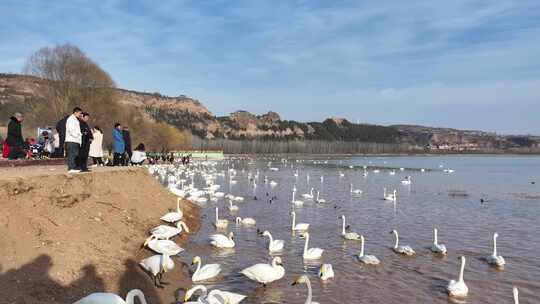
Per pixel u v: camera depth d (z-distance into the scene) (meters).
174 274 19.11
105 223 19.97
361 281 19.80
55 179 19.25
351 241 27.89
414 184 72.56
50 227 16.86
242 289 18.11
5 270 13.77
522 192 59.97
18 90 162.00
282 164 142.00
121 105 90.25
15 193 16.75
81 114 23.17
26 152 32.22
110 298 11.40
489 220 36.78
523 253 25.59
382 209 42.69
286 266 21.84
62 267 15.14
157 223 24.47
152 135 126.12
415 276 20.75
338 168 123.06
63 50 80.56
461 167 139.75
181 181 63.44
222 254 23.22
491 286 19.64
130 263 17.88
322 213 39.47
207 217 34.62
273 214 38.22
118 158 31.95
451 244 27.67
